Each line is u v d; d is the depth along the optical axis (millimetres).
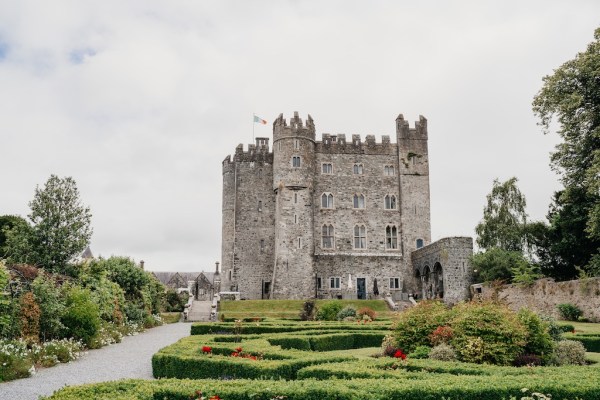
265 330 27281
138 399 9227
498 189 59594
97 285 29875
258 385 10156
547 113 37000
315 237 61188
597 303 33469
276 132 61188
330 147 63531
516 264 46875
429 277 56469
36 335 20531
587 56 33625
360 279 60531
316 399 9539
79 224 32031
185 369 14859
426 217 62719
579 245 45906
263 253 62219
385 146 64250
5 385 14992
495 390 9773
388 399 9602
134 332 33625
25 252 31062
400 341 17125
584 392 9758
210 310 51656
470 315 15867
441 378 10875
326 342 21875
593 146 34812
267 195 63594
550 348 15766
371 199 62844
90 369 18234
